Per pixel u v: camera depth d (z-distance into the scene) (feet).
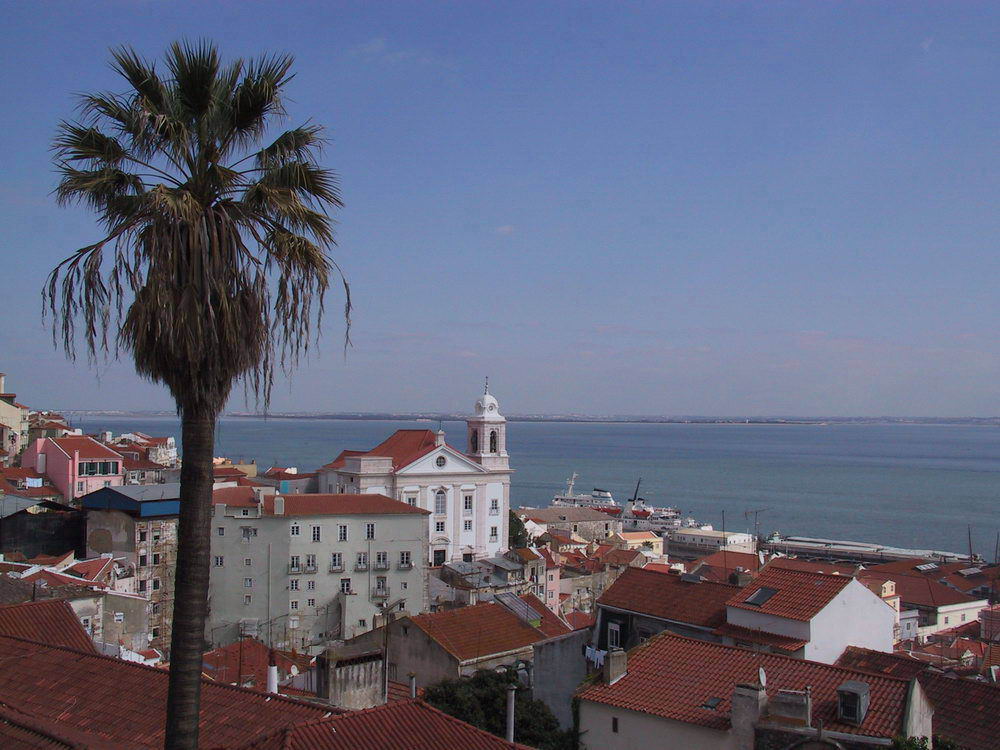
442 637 207.21
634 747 121.29
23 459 495.41
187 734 69.56
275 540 374.63
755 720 110.01
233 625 366.63
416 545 403.34
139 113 68.03
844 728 109.91
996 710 130.72
